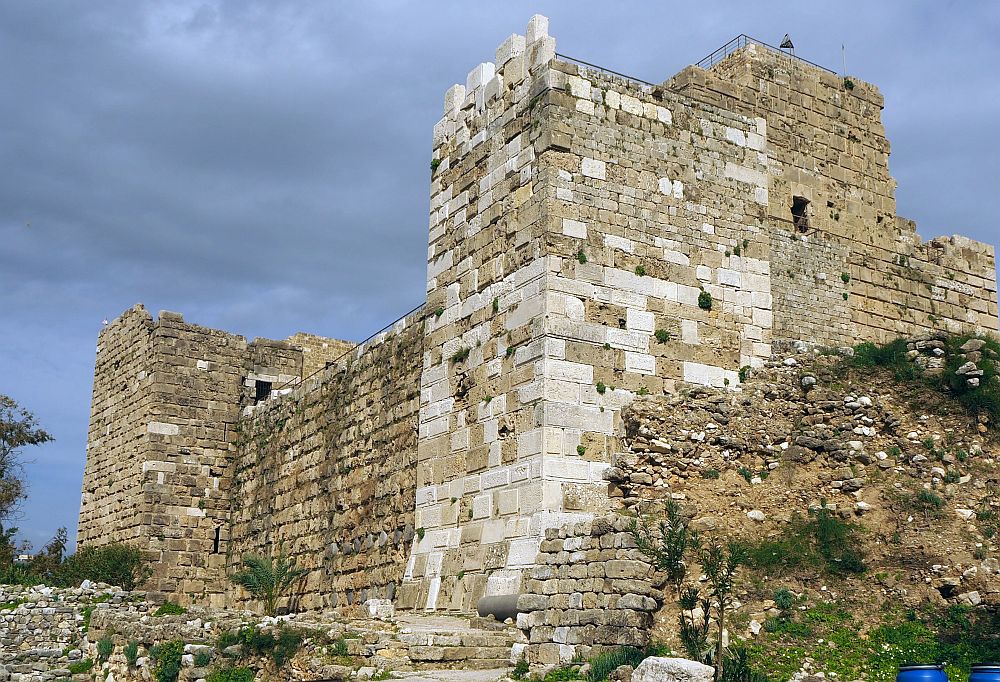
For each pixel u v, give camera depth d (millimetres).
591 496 27172
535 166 29328
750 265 31078
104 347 53125
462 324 31188
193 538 47156
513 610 25953
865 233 34875
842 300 33750
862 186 35188
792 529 26172
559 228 28547
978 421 27578
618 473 27234
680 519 24781
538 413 27453
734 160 31641
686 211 30422
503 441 28578
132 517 47531
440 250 32750
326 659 24328
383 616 29062
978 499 25859
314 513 40625
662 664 18797
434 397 31875
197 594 46656
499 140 30938
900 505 26000
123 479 49000
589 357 28062
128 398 49969
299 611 40188
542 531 26484
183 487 47438
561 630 24047
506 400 28750
